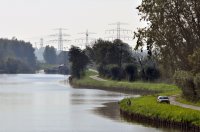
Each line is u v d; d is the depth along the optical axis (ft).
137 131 578.66
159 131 568.00
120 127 612.29
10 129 615.98
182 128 562.66
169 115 595.06
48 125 645.92
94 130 597.11
